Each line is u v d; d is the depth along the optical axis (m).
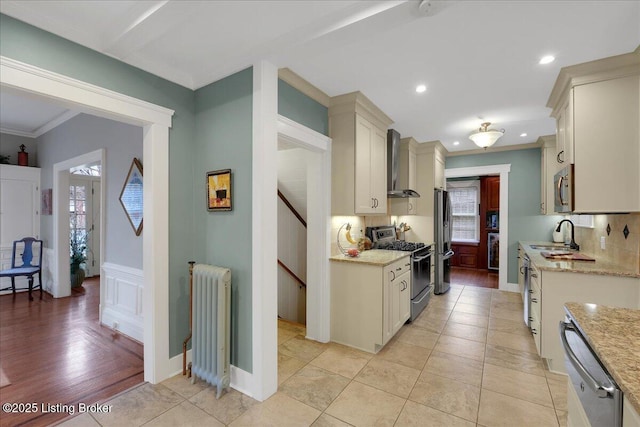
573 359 1.07
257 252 2.07
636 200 2.16
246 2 1.57
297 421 1.87
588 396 1.08
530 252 3.34
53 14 1.70
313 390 2.20
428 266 4.23
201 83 2.41
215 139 2.36
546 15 1.74
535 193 4.93
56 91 1.74
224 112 2.29
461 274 6.41
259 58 2.05
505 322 3.57
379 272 2.80
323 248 3.02
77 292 4.96
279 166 4.22
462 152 5.45
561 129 2.75
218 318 2.09
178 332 2.41
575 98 2.34
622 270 2.31
